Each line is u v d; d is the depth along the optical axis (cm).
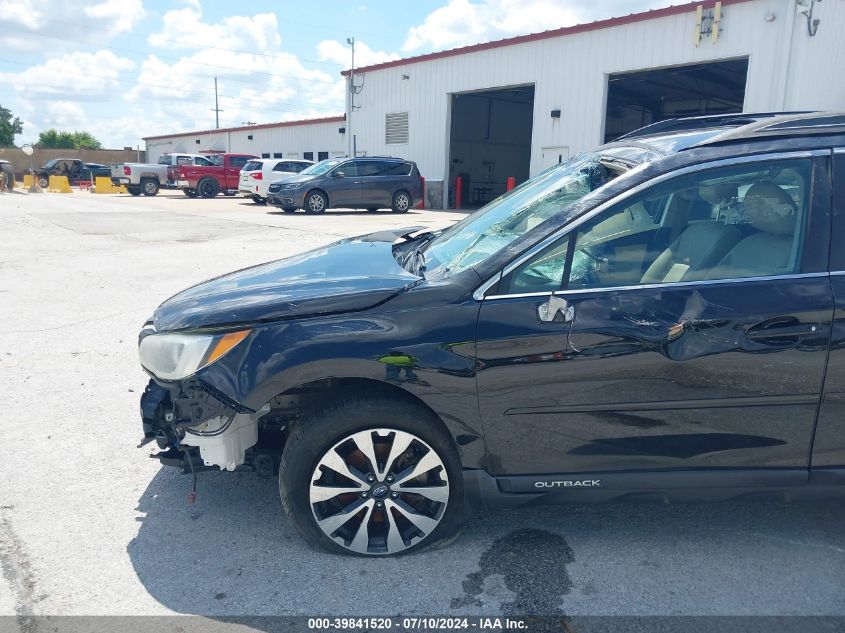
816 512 323
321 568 278
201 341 266
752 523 314
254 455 294
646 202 272
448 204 2453
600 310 259
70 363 540
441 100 2364
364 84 2673
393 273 297
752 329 256
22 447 389
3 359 546
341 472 274
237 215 1872
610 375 261
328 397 276
